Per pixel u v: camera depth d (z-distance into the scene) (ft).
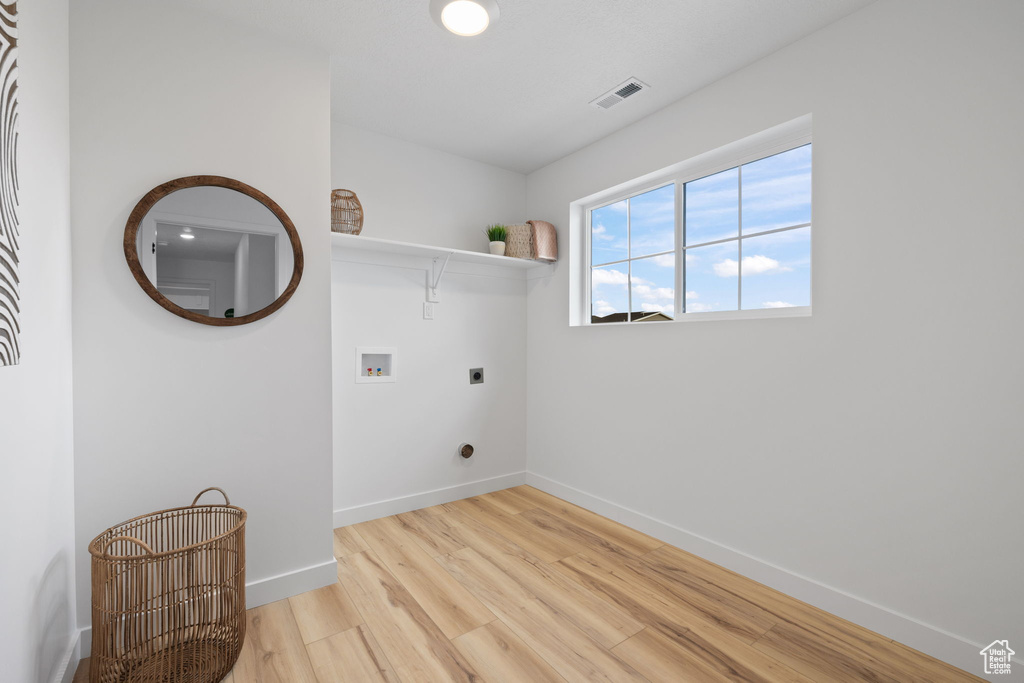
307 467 6.51
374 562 7.36
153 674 4.50
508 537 8.36
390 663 5.09
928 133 5.27
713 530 7.47
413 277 9.70
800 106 6.38
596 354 9.61
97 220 5.20
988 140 4.87
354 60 6.89
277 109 6.29
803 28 6.18
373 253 9.15
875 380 5.69
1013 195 4.72
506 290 11.15
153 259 5.48
